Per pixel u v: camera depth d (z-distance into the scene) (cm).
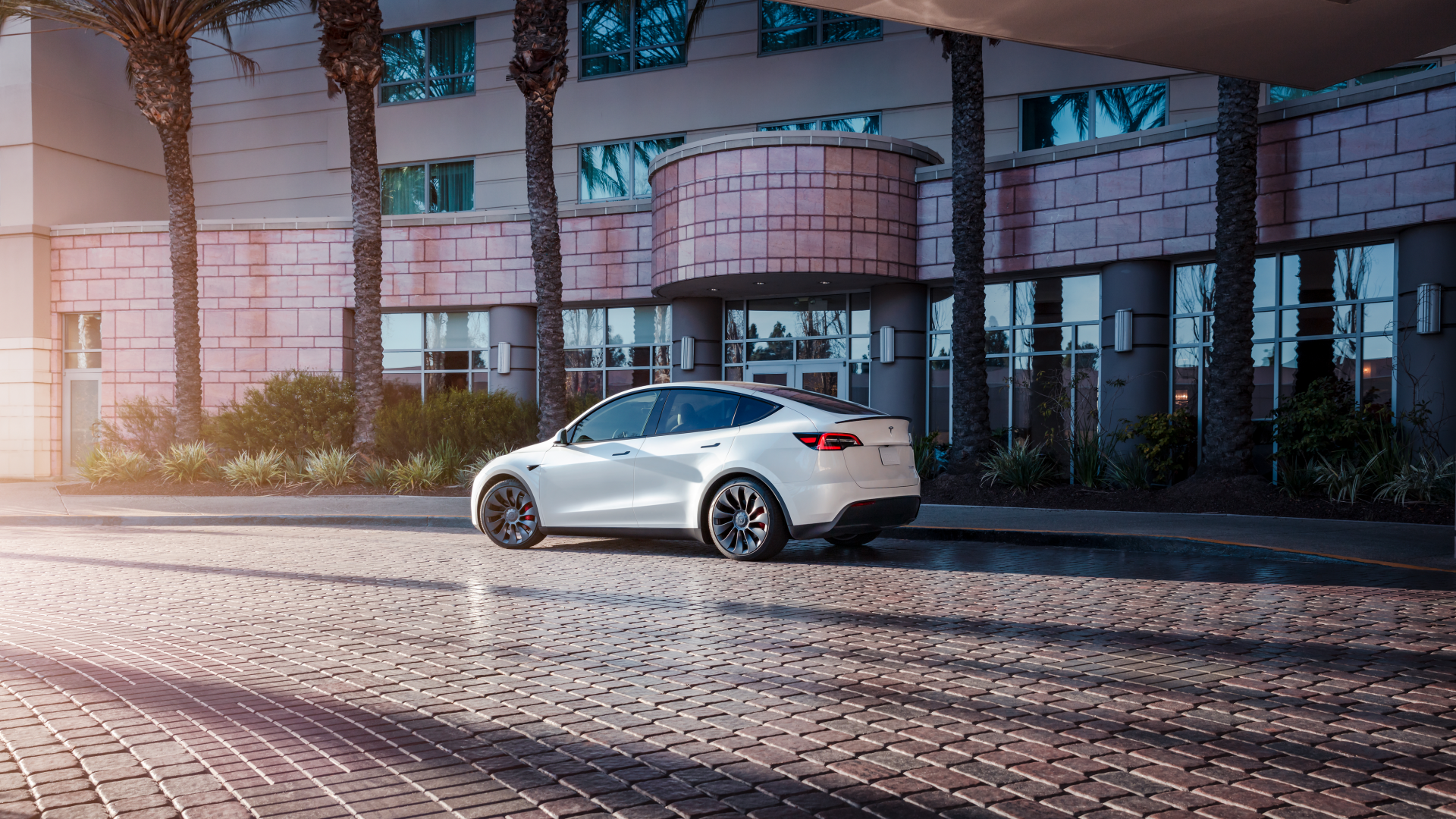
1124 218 1719
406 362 2411
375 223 1980
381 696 457
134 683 479
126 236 2484
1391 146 1449
